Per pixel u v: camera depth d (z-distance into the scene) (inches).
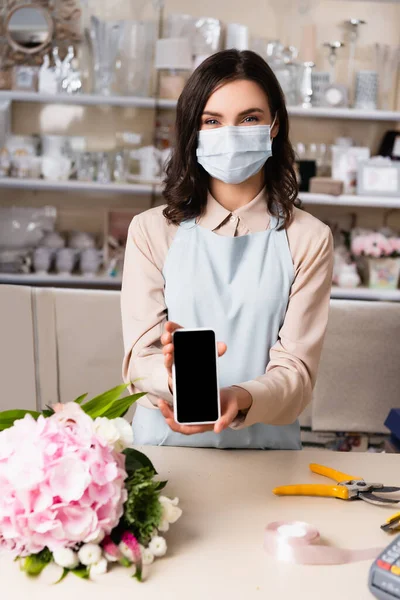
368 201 156.1
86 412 44.4
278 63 156.3
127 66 153.7
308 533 41.9
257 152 58.9
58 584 37.9
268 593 37.6
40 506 37.7
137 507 40.3
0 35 154.2
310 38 158.1
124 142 161.2
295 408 56.1
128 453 45.0
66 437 39.8
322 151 160.9
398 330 90.4
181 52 151.5
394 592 36.5
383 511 47.5
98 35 153.2
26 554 38.6
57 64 154.6
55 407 42.6
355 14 163.5
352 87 162.7
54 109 164.1
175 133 61.4
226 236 60.2
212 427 46.7
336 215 169.6
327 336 89.7
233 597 37.1
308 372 57.6
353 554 41.5
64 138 157.2
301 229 60.3
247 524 45.0
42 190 163.9
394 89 162.7
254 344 59.1
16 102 163.0
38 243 158.9
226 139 58.2
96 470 38.8
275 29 163.5
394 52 159.6
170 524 44.7
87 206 164.9
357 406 90.4
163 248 60.5
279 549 41.0
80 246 159.9
